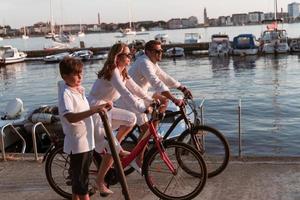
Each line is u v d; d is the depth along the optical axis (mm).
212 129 7430
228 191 7016
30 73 63594
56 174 7520
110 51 6879
